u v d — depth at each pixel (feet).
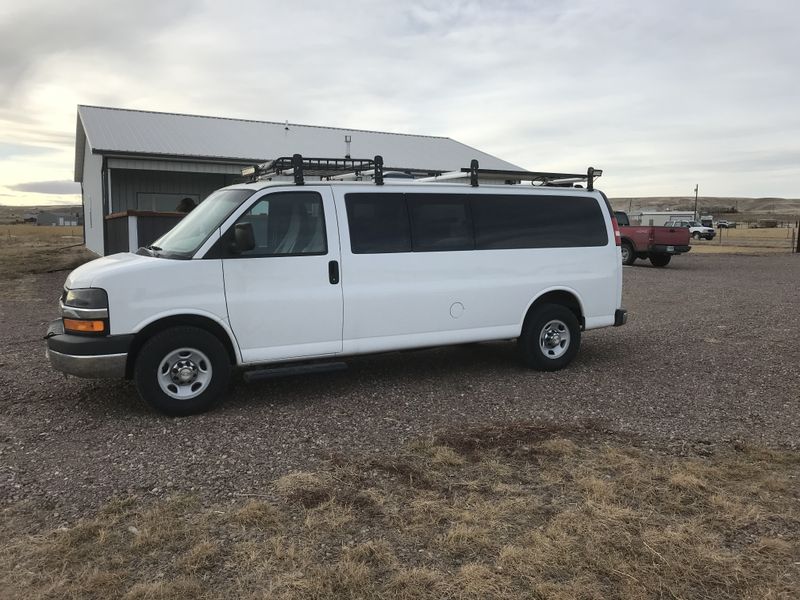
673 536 11.09
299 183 18.66
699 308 38.34
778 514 12.01
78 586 9.63
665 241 67.21
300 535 11.16
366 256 19.29
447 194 20.89
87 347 16.42
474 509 12.12
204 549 10.57
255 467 14.11
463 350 26.27
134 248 47.75
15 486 13.08
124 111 71.92
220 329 17.80
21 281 50.57
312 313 18.57
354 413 17.94
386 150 77.20
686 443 15.79
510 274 21.76
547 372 22.76
